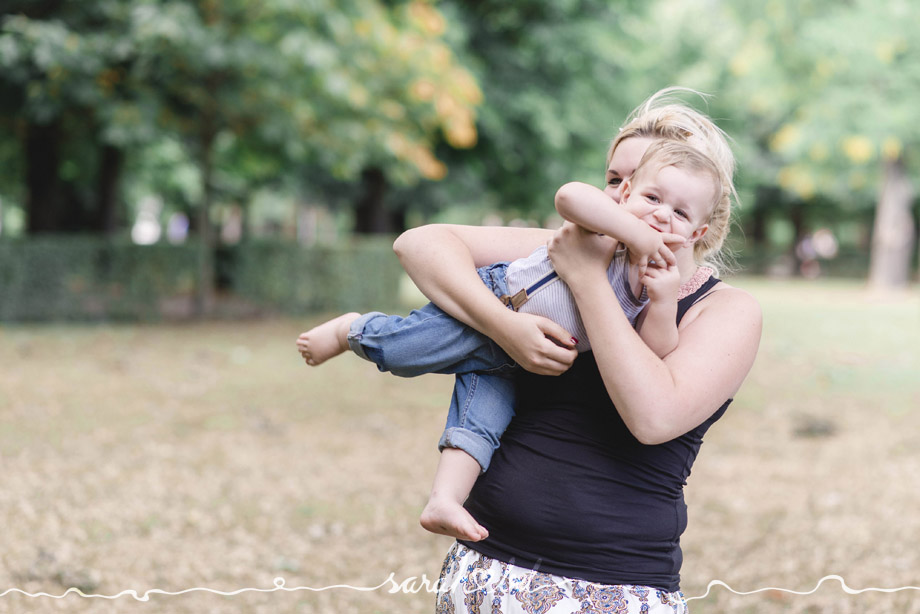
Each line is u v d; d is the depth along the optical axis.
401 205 21.44
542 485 1.93
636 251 1.79
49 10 13.38
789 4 24.20
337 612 4.12
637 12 20.38
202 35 12.41
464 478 1.97
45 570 4.42
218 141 18.14
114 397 8.65
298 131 14.58
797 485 6.30
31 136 16.91
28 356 10.94
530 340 1.86
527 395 2.02
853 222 43.56
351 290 17.84
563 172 19.80
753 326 1.94
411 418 8.18
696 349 1.88
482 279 2.07
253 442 7.14
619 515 1.91
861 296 25.41
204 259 15.86
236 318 15.99
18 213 34.78
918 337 15.11
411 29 14.64
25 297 14.32
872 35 23.03
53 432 7.18
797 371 11.38
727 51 30.50
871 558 4.88
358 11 13.70
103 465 6.33
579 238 1.84
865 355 12.90
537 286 1.94
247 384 9.62
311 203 25.53
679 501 2.02
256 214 43.12
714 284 2.04
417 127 16.38
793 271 39.28
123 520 5.23
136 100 13.88
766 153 34.19
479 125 18.16
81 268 14.68
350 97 13.32
